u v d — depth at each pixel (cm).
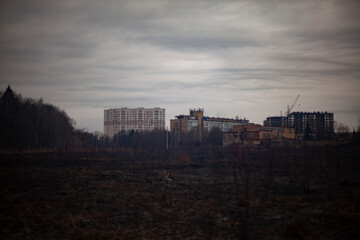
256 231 1116
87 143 7950
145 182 2302
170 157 4728
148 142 8006
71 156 5050
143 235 1110
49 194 1812
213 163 3597
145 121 15875
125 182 2277
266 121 15400
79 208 1480
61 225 1217
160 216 1345
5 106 6844
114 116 16050
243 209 1417
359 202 1479
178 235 1109
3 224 1224
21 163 3700
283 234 1077
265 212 1350
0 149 5628
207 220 1274
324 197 1634
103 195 1788
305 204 1494
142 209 1462
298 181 2175
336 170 2700
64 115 9719
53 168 3241
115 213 1392
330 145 3042
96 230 1163
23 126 6328
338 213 1304
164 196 1750
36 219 1293
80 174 2756
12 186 2056
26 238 1089
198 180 2406
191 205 1523
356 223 1163
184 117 11962
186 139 8806
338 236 1045
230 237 1075
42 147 7050
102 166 3544
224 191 1883
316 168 2781
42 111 7725
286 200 1577
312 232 1088
